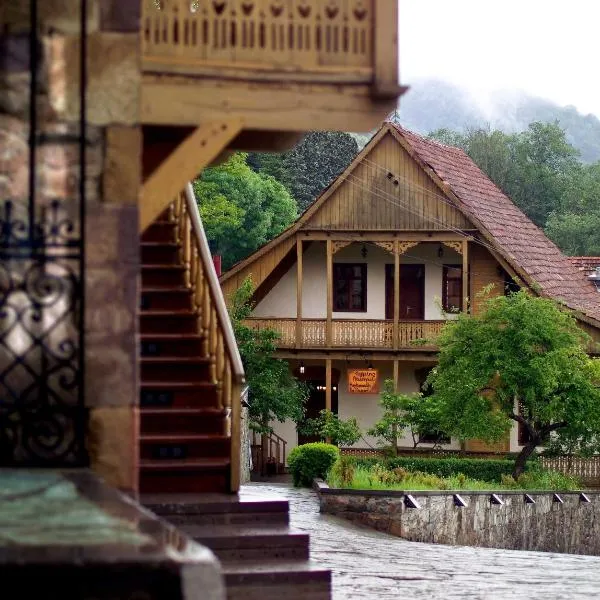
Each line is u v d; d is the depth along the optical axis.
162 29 10.57
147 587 6.01
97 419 9.18
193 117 10.57
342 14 10.81
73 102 9.30
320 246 42.59
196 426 13.60
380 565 17.08
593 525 31.55
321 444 28.00
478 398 32.12
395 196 39.72
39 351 9.16
